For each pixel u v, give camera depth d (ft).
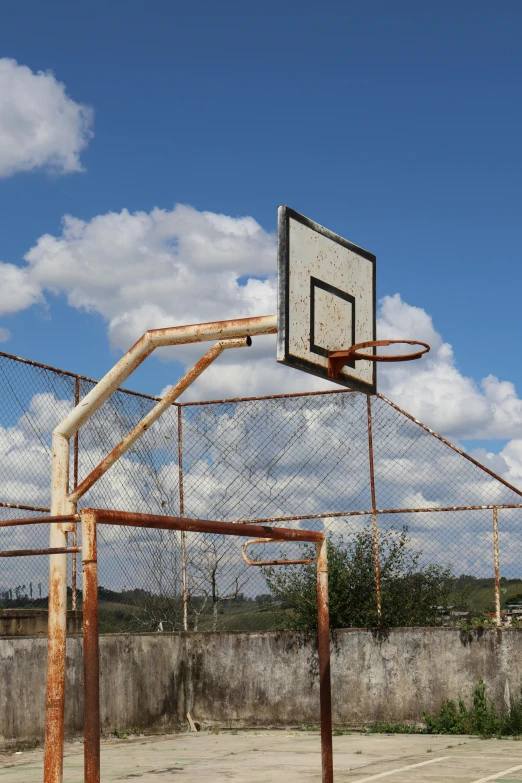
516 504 32.53
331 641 35.01
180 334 13.98
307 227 15.90
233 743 31.60
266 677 36.04
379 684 34.04
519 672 32.07
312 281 15.80
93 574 12.55
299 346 15.10
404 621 34.37
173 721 36.19
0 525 13.97
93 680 12.15
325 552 18.24
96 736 12.05
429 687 33.30
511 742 29.58
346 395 35.22
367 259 17.97
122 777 24.23
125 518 13.47
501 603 32.81
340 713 34.47
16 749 29.55
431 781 21.75
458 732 32.04
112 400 34.45
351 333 17.08
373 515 34.55
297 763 25.91
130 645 34.76
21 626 31.17
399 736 32.01
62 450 14.25
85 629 12.31
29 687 30.40
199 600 37.45
